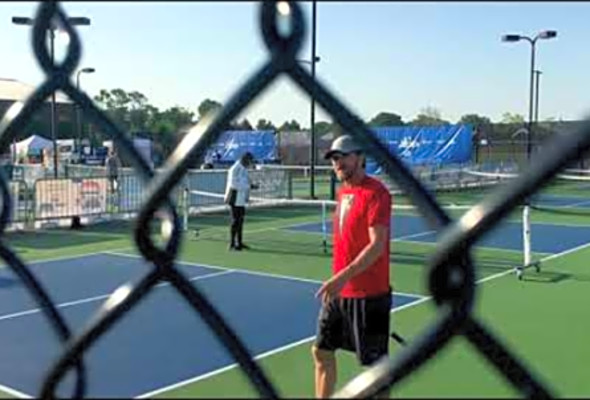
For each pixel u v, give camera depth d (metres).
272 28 1.46
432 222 1.54
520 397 1.43
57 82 1.75
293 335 7.75
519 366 1.41
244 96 1.50
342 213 4.96
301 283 10.84
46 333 7.70
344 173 4.89
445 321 1.39
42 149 38.66
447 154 32.41
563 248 14.24
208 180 21.84
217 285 10.71
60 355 1.77
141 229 1.65
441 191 29.55
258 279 11.20
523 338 7.57
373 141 1.54
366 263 4.72
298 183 34.84
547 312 8.76
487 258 12.98
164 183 1.58
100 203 19.39
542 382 1.42
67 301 9.56
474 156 37.09
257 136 37.94
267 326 8.17
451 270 1.38
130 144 1.80
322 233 16.72
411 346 1.42
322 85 1.51
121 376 2.37
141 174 1.80
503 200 1.32
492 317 8.52
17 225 17.69
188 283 1.73
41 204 18.14
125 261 12.95
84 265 12.59
